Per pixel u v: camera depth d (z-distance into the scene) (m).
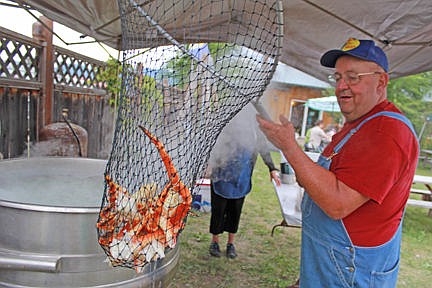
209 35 1.58
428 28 2.24
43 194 1.69
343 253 1.46
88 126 4.47
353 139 1.39
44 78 3.40
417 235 4.52
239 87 1.19
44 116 3.43
